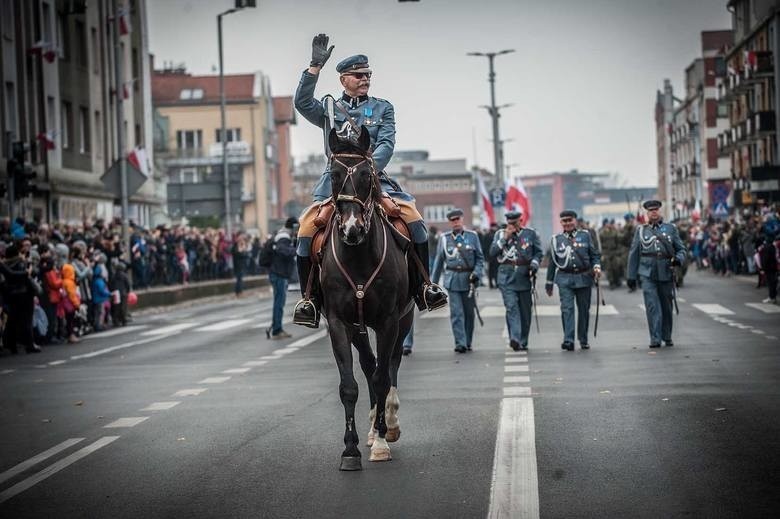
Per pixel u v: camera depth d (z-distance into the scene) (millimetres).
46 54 45281
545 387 14156
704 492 8188
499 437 10602
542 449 9938
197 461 10000
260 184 100750
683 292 35844
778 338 20141
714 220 60875
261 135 100875
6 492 9086
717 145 102125
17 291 22500
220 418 12477
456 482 8766
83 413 13430
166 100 101062
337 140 9648
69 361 20609
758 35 79938
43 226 28641
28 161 44250
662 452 9656
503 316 27609
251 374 17000
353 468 9359
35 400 14898
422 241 10531
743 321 24344
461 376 15680
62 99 50438
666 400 12656
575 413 11898
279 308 23859
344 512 7969
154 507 8359
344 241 9438
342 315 9852
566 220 19266
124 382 16656
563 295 19188
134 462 10117
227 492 8734
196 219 81750
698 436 10344
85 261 27109
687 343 19625
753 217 45781
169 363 19406
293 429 11523
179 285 43531
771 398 12586
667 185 147750
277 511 8070
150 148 66562
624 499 8039
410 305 10648
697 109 115438
